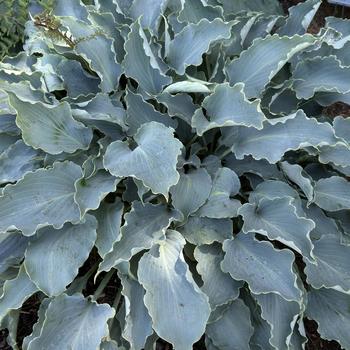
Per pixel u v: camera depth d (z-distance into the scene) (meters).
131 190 2.10
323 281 1.90
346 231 2.18
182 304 1.80
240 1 3.02
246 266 1.87
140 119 2.18
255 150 2.07
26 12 2.69
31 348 1.75
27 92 2.10
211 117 2.12
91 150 2.18
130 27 2.29
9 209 1.86
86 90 2.36
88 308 1.87
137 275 1.87
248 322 1.93
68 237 1.92
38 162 2.12
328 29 2.52
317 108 2.45
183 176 2.08
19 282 1.90
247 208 1.97
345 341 1.94
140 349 1.80
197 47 2.28
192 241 1.96
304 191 2.08
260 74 2.23
